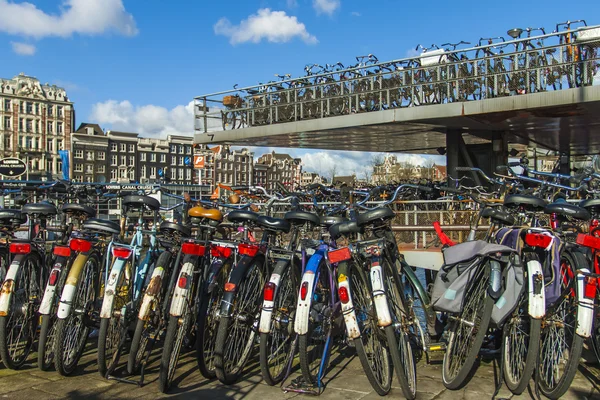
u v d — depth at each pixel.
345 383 3.70
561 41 9.55
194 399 3.44
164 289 3.84
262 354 3.54
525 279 3.26
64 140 88.06
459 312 3.38
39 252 4.30
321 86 12.63
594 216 3.74
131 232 4.60
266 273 3.99
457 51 10.48
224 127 14.04
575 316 3.14
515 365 3.38
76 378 3.82
